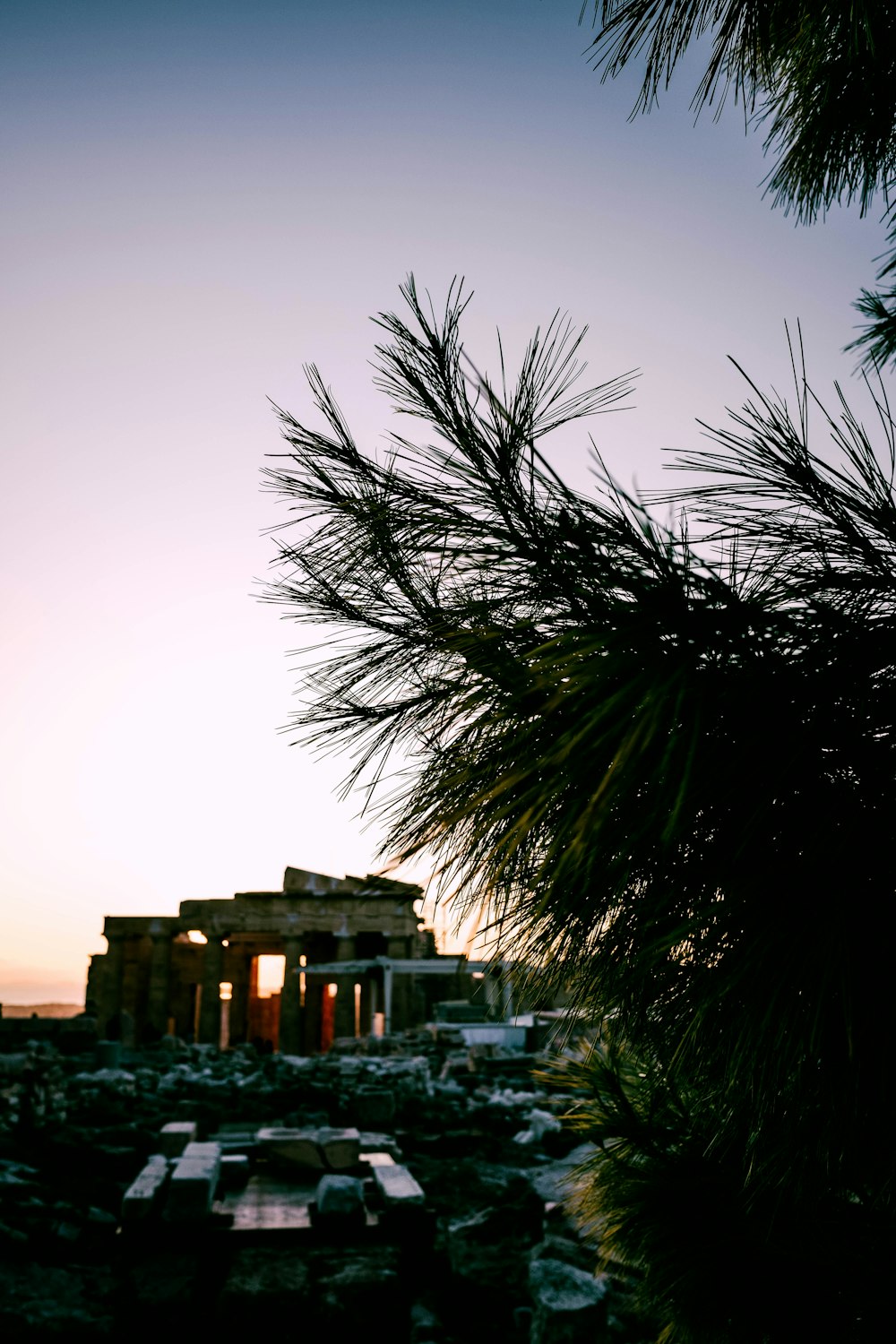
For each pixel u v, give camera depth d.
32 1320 5.99
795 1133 1.15
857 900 1.03
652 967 1.16
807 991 1.04
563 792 1.17
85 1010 62.75
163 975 62.59
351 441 1.32
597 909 1.17
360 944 66.06
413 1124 14.00
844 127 1.88
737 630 1.02
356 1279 6.34
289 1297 6.20
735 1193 1.53
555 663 1.07
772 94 1.92
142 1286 6.46
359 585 1.40
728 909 1.05
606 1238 1.75
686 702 1.04
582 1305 4.84
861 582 1.07
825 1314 1.44
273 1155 9.01
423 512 1.29
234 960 69.38
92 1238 7.38
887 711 1.02
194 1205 7.27
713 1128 1.61
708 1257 1.49
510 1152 11.88
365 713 1.42
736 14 1.75
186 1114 15.61
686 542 1.03
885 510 1.06
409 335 1.26
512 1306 6.14
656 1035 1.24
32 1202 8.07
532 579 1.21
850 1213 1.42
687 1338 1.57
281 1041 58.53
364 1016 68.25
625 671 1.06
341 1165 8.95
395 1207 7.36
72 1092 18.12
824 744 1.03
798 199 2.05
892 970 1.03
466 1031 35.78
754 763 1.05
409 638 1.39
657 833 1.10
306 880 61.28
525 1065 24.75
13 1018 39.09
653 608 1.04
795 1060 1.07
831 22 1.70
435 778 1.27
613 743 1.08
